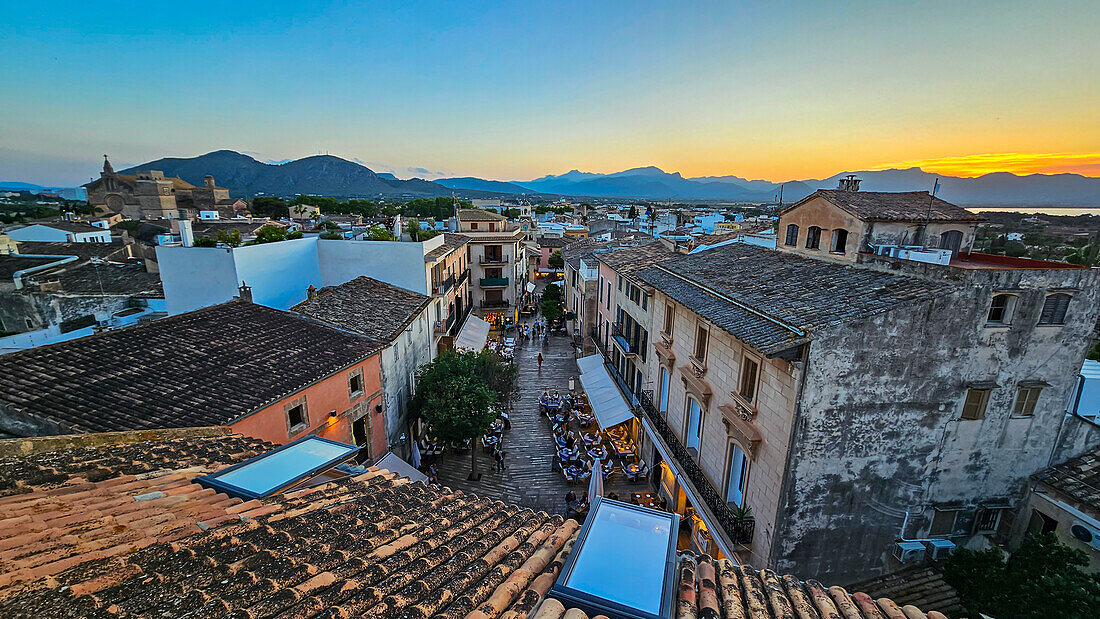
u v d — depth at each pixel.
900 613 4.99
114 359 12.33
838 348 9.88
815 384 10.05
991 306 10.07
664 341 18.20
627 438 23.95
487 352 24.97
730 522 12.50
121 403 10.80
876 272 12.12
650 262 23.72
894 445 10.69
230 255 20.50
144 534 4.52
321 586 3.96
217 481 6.33
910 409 10.48
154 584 3.63
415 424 23.45
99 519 4.83
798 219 16.77
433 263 26.81
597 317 32.81
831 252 14.84
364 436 17.56
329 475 7.52
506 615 3.87
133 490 5.98
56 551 4.02
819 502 10.86
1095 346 15.84
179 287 21.14
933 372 10.31
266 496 6.03
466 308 40.47
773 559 11.11
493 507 6.64
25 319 24.66
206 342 14.40
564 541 5.64
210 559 4.15
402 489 7.01
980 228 16.55
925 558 11.15
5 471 6.45
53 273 28.62
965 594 9.37
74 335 22.20
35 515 4.85
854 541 11.25
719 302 13.57
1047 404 10.84
